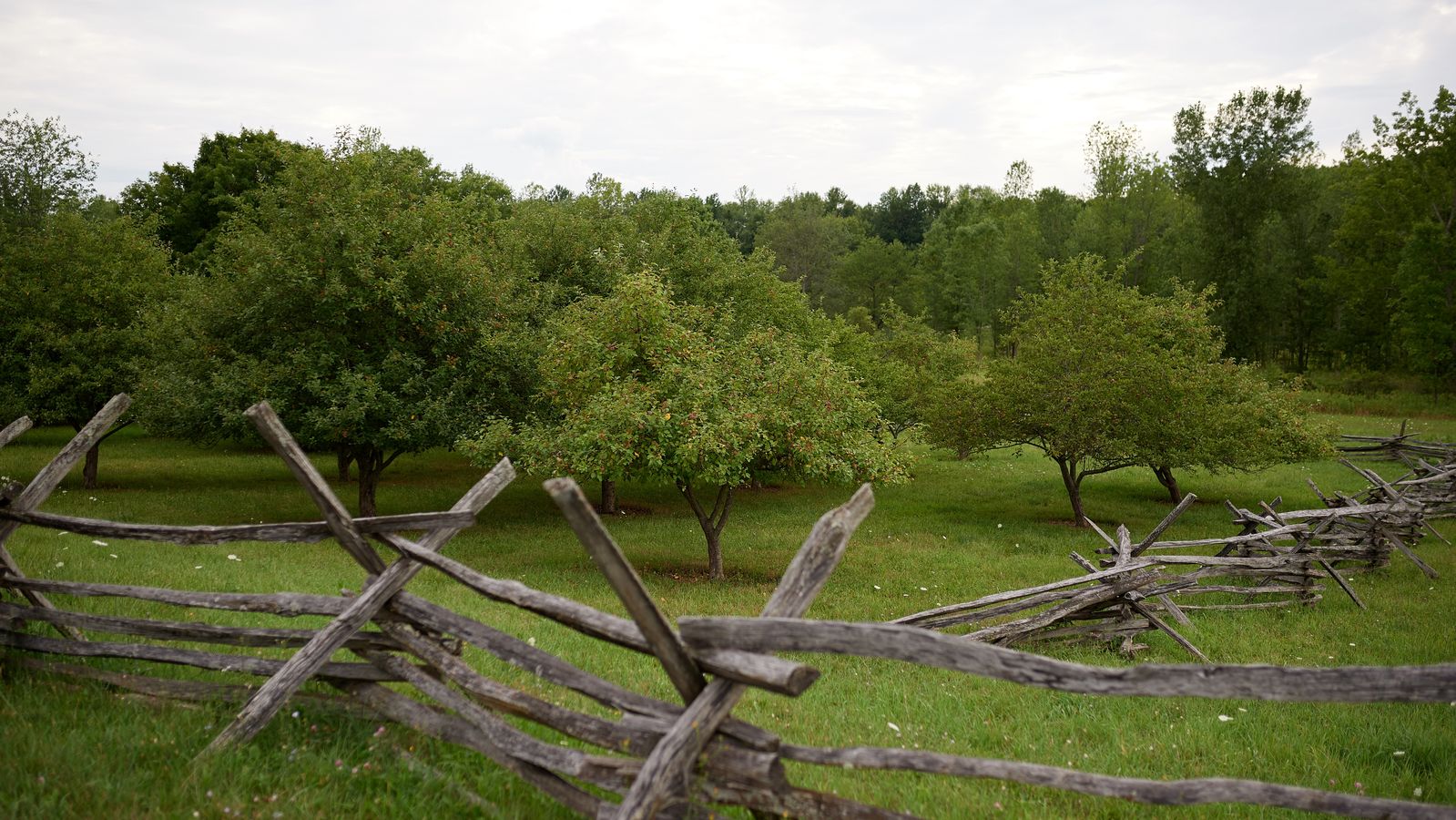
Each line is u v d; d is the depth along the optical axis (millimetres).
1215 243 52375
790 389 12805
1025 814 4641
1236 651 9117
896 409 24344
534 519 18219
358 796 3908
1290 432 18766
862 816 3332
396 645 4641
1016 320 20141
